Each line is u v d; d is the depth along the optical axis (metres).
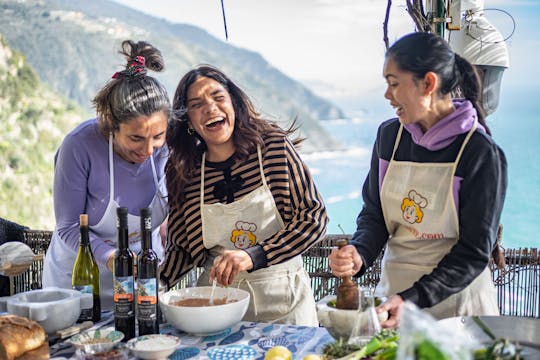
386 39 2.92
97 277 2.15
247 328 2.04
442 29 2.79
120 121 2.20
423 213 2.10
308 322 2.47
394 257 2.22
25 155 13.89
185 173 2.44
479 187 1.96
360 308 1.65
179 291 2.17
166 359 1.77
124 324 1.94
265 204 2.40
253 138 2.40
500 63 2.85
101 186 2.40
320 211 2.38
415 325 1.07
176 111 2.35
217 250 2.46
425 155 2.09
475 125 2.01
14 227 3.50
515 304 3.03
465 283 1.95
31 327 1.80
